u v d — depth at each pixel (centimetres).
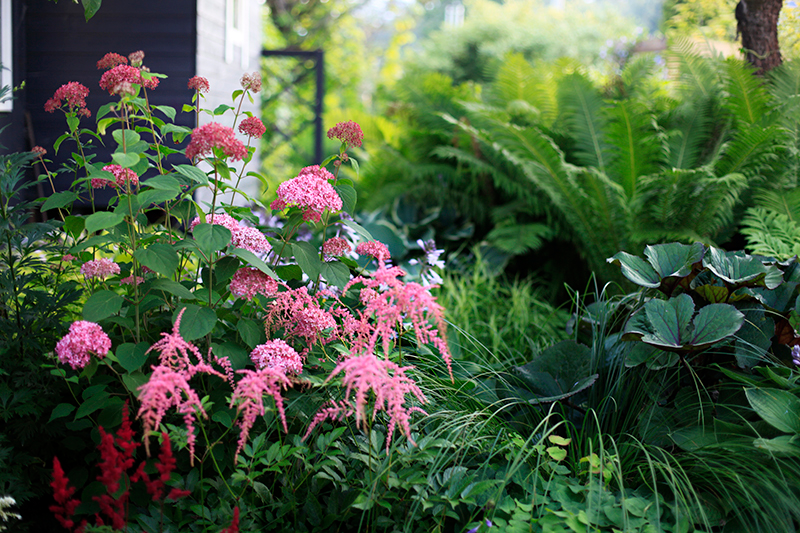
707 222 336
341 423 174
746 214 340
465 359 249
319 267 165
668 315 183
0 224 164
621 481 148
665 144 370
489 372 217
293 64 943
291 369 152
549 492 160
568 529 144
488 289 348
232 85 503
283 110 950
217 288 160
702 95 379
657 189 348
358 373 128
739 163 321
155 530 141
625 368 199
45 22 379
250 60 604
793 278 200
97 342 137
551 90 455
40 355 170
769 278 188
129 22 386
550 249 434
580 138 411
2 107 342
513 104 445
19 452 163
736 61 340
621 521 144
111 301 145
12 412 155
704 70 382
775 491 144
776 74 349
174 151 172
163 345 140
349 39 1227
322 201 159
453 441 161
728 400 183
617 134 370
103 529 128
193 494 154
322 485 162
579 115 414
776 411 156
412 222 455
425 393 188
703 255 196
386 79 1238
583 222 374
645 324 189
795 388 166
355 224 180
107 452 120
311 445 167
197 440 160
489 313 324
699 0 461
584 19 1010
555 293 395
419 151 505
